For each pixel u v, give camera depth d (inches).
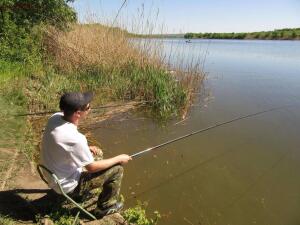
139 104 206.5
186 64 240.5
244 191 114.4
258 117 187.0
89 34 258.4
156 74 218.5
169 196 110.4
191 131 167.0
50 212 84.5
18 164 111.6
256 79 294.5
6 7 252.5
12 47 249.9
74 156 76.3
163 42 235.6
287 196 112.0
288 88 257.8
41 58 263.1
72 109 76.2
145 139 156.2
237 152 142.4
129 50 244.5
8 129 141.0
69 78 230.1
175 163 132.5
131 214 90.6
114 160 81.7
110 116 185.0
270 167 129.9
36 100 182.5
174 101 200.8
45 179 84.5
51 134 76.5
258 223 99.0
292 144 149.9
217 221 99.2
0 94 179.2
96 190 95.3
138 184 116.5
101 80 224.8
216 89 252.1
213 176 123.4
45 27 277.9
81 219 85.0
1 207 85.4
